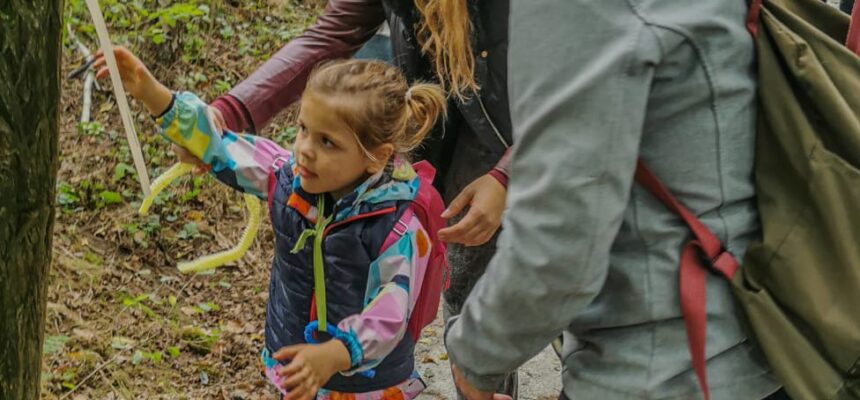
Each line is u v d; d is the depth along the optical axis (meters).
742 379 1.43
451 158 2.27
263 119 2.26
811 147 1.35
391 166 2.02
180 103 2.04
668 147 1.35
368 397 2.10
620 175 1.27
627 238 1.40
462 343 1.47
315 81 1.94
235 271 4.05
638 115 1.26
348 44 2.30
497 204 1.94
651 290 1.39
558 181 1.27
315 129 1.93
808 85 1.36
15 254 1.45
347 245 1.98
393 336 1.96
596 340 1.47
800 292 1.36
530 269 1.31
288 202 2.04
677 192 1.37
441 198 2.18
